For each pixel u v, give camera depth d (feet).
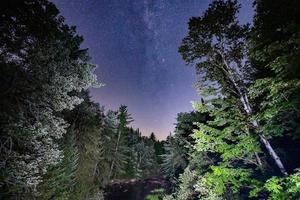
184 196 69.46
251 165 52.65
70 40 61.77
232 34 41.14
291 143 55.98
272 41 32.99
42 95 47.78
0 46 40.65
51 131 49.88
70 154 77.97
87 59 65.98
